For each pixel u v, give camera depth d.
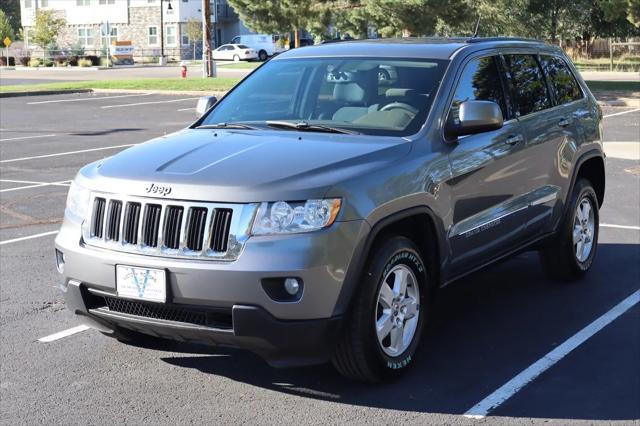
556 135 6.77
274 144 5.23
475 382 5.11
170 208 4.66
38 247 8.70
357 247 4.64
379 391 4.98
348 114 5.75
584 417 4.61
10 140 18.16
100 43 70.62
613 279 7.38
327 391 5.00
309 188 4.57
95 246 4.91
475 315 6.43
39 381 5.16
